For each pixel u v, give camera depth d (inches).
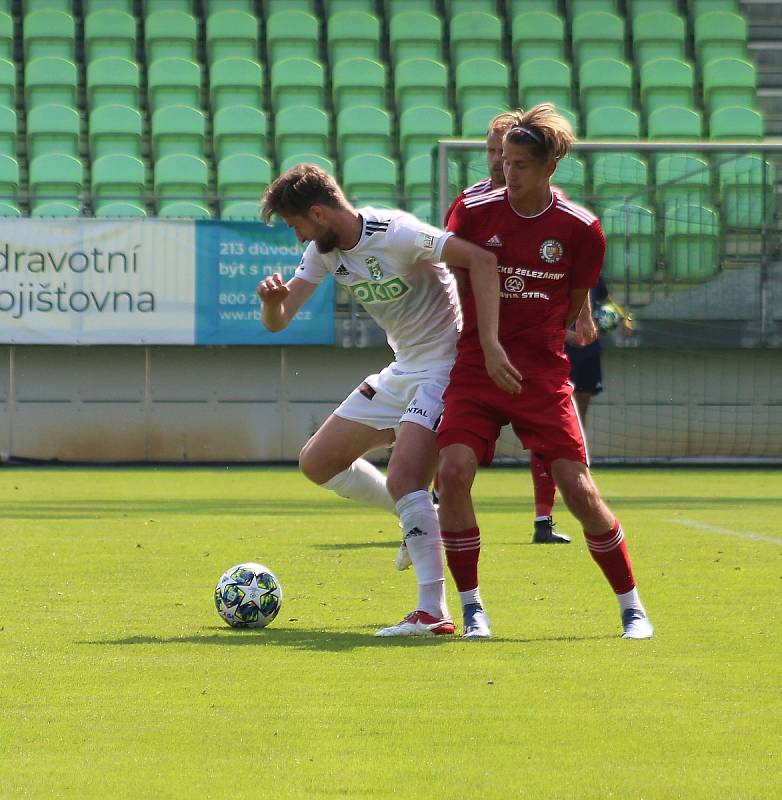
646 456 2480.3
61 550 1136.8
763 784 430.9
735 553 1120.8
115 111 2970.0
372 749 475.5
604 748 477.1
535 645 688.4
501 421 736.3
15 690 573.6
